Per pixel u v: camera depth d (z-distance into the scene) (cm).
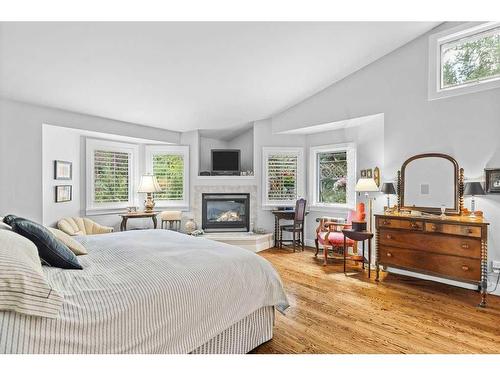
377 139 419
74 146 439
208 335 160
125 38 264
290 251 492
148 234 277
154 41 276
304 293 304
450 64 336
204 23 263
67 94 345
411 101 361
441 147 337
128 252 205
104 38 259
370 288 319
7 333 104
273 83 406
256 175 545
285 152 543
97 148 477
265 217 545
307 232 542
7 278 109
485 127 305
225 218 552
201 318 158
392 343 207
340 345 204
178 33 270
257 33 291
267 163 539
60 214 407
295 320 243
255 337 199
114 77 327
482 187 304
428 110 346
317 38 319
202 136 621
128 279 152
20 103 345
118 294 135
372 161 429
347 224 427
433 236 306
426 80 348
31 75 295
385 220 343
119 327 126
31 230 165
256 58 337
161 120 481
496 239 300
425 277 349
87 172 462
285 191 544
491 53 308
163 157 554
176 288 150
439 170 337
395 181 378
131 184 528
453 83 334
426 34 346
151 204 511
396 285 328
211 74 357
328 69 394
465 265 284
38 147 362
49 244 168
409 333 221
